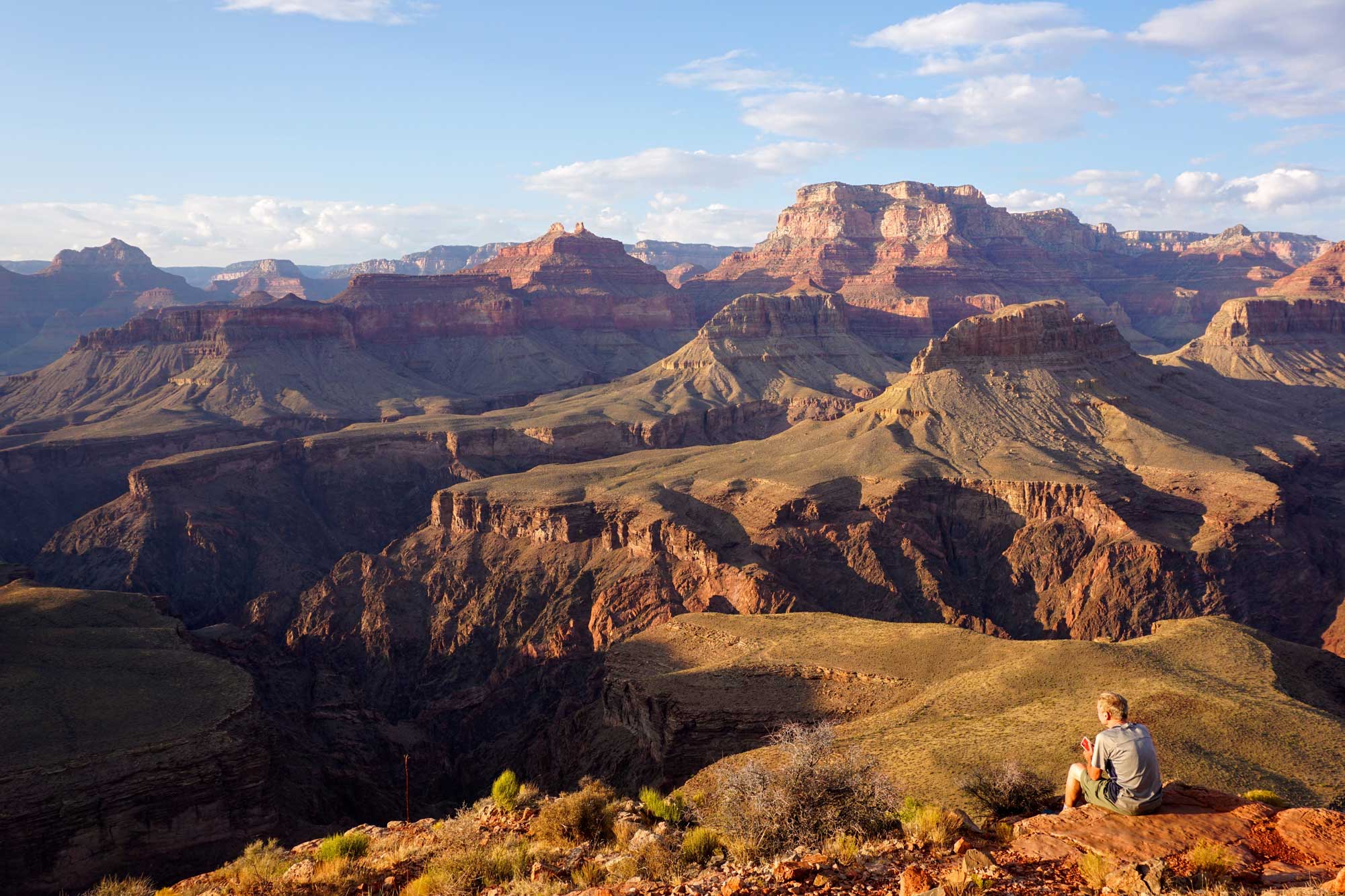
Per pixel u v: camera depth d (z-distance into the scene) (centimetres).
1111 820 1573
